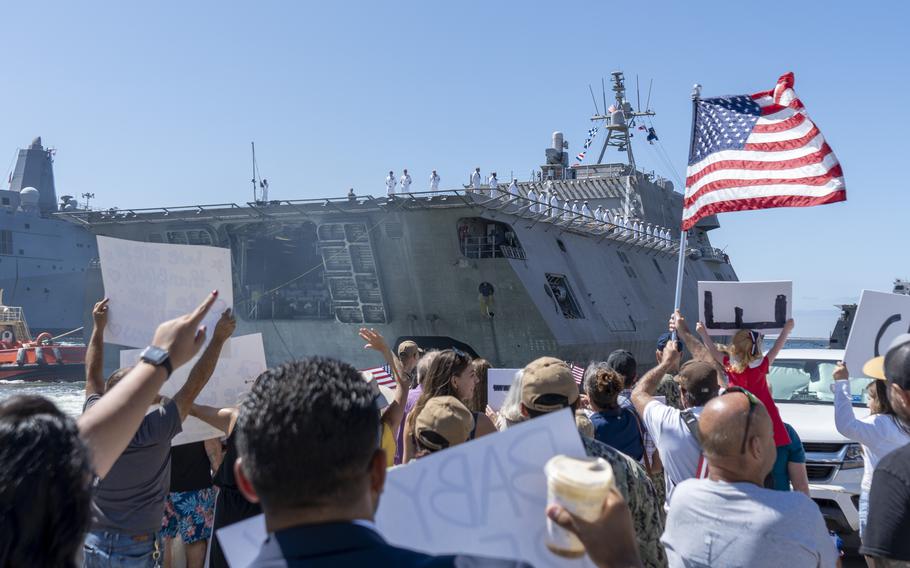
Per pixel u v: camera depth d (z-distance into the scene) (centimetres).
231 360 550
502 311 2523
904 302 581
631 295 3359
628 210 3569
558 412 231
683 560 347
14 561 193
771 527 332
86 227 2908
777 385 1051
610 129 4031
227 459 510
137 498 482
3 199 5056
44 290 5153
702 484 354
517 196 2405
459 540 221
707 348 659
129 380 262
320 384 205
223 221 2719
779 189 775
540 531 221
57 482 200
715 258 4578
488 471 227
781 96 802
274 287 2959
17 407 212
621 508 217
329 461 196
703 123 827
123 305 491
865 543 348
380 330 2692
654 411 511
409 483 226
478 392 747
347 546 188
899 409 404
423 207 2403
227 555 226
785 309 646
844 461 848
